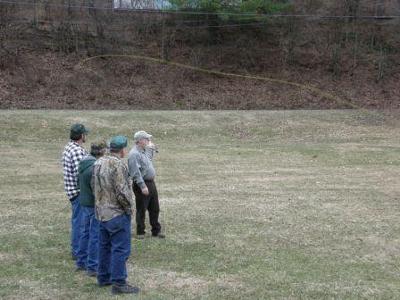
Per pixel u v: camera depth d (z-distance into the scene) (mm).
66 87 30156
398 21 39844
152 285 6516
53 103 28516
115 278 6152
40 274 6918
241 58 35812
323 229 9344
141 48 35250
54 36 33812
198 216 10250
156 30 36594
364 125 26469
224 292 6324
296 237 8812
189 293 6273
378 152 20484
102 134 23219
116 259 6094
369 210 10961
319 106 31953
